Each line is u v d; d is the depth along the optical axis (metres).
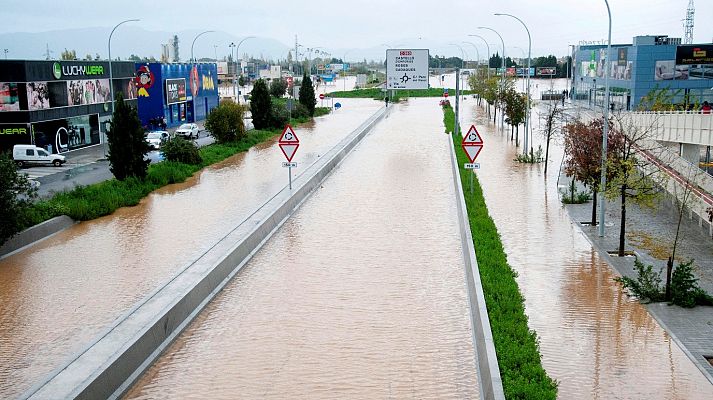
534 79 148.38
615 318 13.41
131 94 51.69
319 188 28.81
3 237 18.11
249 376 10.79
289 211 23.69
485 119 65.12
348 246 18.98
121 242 19.56
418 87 64.69
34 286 15.56
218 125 42.62
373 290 15.16
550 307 14.02
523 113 46.84
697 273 16.31
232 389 10.34
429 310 13.90
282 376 10.77
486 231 19.05
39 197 25.47
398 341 12.23
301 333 12.63
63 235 20.61
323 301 14.43
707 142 26.73
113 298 14.59
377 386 10.39
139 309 12.65
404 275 16.30
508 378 9.52
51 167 35.19
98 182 29.95
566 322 13.18
